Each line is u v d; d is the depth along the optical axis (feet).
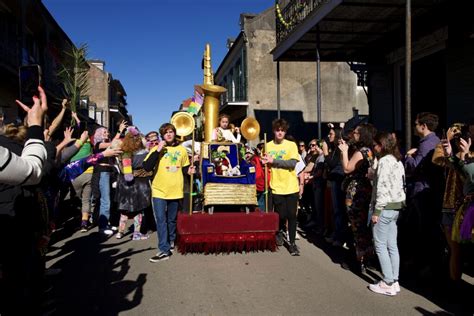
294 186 18.67
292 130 60.75
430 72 29.37
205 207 19.60
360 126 16.28
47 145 11.23
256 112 60.54
